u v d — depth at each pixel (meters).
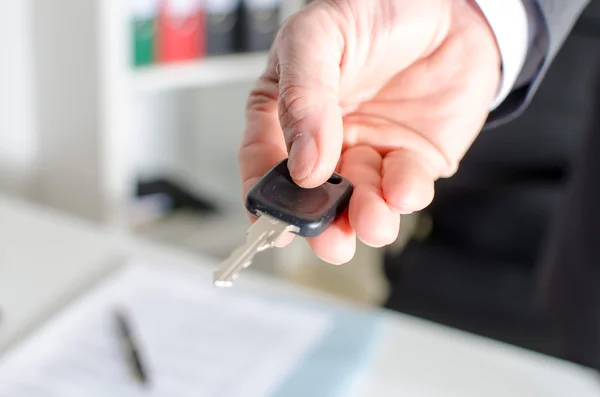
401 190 0.41
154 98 1.47
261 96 0.49
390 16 0.50
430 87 0.54
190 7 1.21
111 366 0.59
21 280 0.70
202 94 1.55
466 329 1.02
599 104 0.79
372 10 0.49
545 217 1.05
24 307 0.66
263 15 1.32
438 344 0.65
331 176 0.43
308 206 0.40
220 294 0.70
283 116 0.43
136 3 1.12
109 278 0.71
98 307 0.67
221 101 1.56
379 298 1.47
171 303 0.68
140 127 1.47
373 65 0.52
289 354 0.62
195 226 1.44
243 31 1.30
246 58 1.31
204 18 1.24
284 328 0.66
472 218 1.08
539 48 0.57
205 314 0.67
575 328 0.87
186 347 0.62
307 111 0.41
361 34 0.49
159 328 0.64
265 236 0.40
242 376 0.59
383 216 0.39
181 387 0.57
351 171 0.46
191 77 1.23
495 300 1.04
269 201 0.40
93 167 1.15
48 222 0.83
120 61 1.09
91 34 1.07
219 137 1.60
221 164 1.63
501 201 1.06
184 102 1.54
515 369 0.63
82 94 1.12
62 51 1.14
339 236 0.41
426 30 0.53
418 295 1.06
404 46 0.53
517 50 0.55
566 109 1.00
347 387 0.59
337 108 0.43
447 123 0.54
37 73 1.20
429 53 0.54
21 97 1.20
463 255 1.09
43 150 1.25
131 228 1.35
